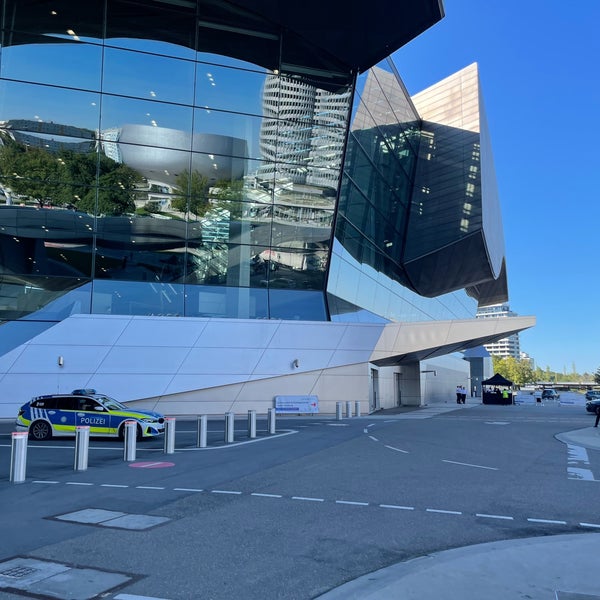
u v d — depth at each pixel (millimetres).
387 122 38531
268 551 6105
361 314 36156
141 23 29656
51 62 28719
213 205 30812
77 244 29266
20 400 27109
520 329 32656
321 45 30844
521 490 9734
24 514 7785
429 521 7520
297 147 31578
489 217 44094
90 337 28500
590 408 34875
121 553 5980
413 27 28594
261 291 31453
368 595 4727
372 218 37844
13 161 28391
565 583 5020
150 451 15188
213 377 29875
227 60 30672
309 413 30734
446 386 60562
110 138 29406
